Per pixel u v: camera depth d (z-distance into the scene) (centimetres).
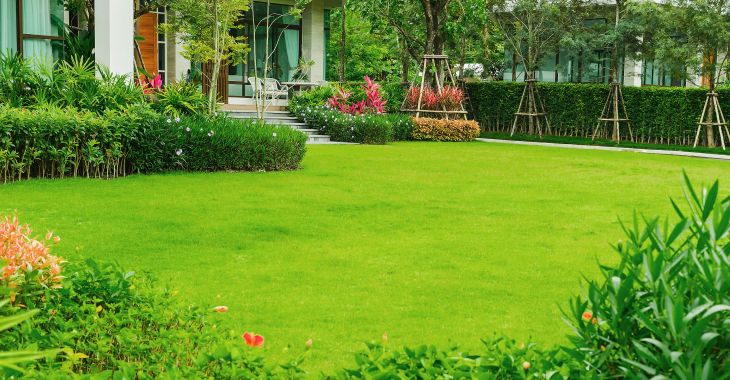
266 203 919
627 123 2148
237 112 2047
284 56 2498
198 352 325
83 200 889
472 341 438
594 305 224
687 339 191
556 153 1741
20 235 377
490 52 2642
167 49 2242
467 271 615
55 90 1177
